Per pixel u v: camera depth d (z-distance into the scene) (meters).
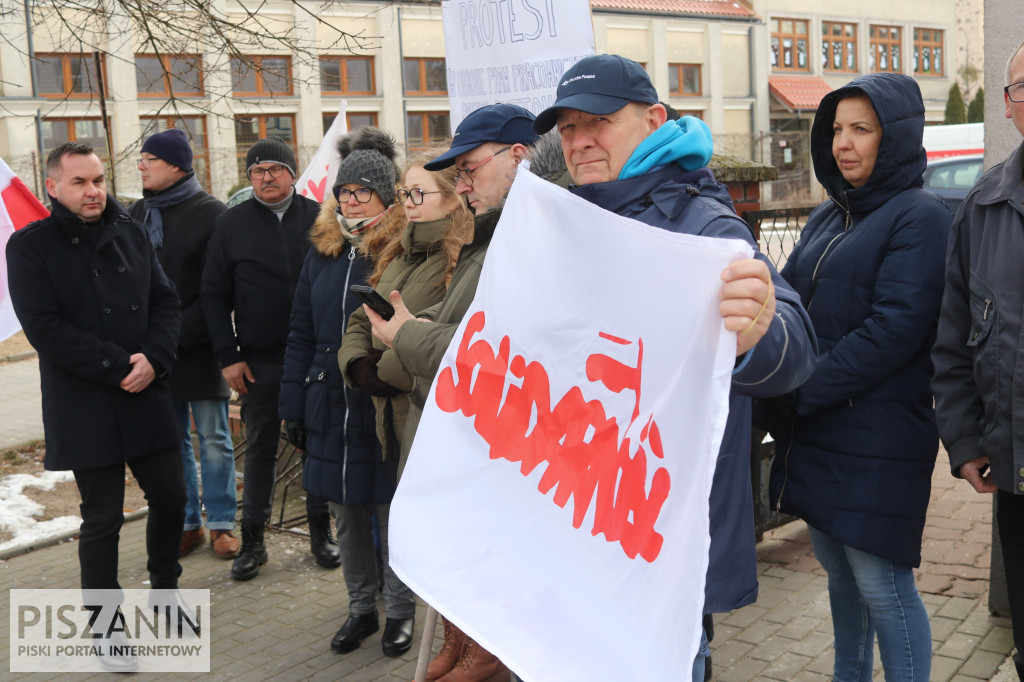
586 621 1.74
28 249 3.61
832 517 2.59
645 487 1.69
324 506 4.77
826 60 35.34
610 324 1.81
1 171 5.16
